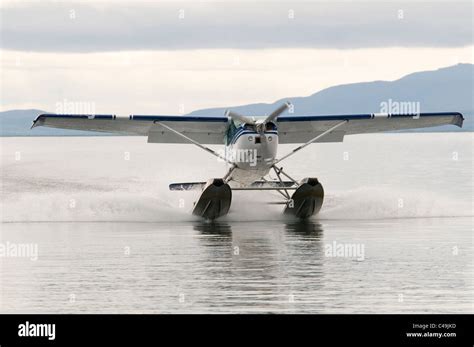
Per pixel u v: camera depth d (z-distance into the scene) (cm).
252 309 1802
